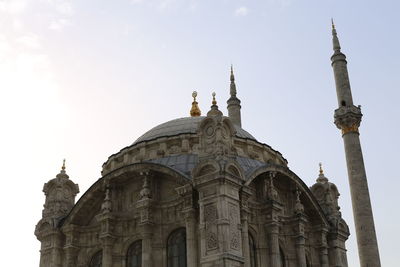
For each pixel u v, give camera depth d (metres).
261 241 48.88
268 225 49.09
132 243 50.19
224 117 46.41
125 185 52.69
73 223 53.28
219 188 42.81
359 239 59.84
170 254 47.69
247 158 53.94
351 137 64.50
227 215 41.94
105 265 48.97
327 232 57.12
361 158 63.53
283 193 54.75
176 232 48.22
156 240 48.28
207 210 42.94
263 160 56.91
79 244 53.16
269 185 50.97
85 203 52.97
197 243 44.88
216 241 41.28
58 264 53.03
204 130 46.59
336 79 68.81
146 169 49.69
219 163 43.31
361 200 61.12
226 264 40.06
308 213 56.19
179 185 48.88
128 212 51.03
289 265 51.19
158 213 49.19
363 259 58.84
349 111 64.94
